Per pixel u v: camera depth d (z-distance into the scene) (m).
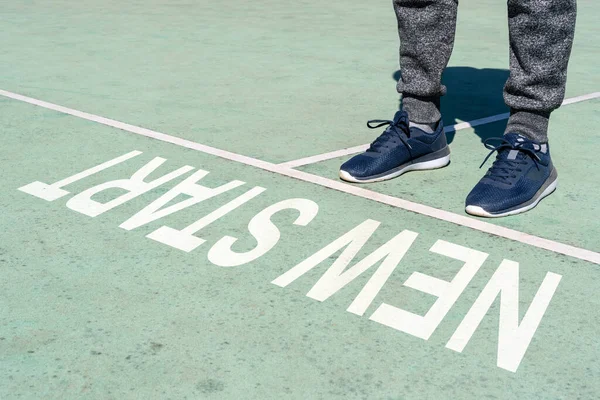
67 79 4.93
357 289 2.08
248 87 4.69
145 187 2.87
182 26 7.46
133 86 4.71
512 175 2.61
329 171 3.04
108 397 1.63
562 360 1.75
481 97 4.47
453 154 3.30
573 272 2.17
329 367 1.73
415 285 2.10
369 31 7.12
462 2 9.74
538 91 2.59
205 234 2.44
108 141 3.47
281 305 2.00
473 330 1.88
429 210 2.62
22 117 3.92
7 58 5.69
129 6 9.34
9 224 2.53
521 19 2.49
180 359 1.76
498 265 2.21
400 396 1.63
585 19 8.02
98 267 2.22
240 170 3.05
